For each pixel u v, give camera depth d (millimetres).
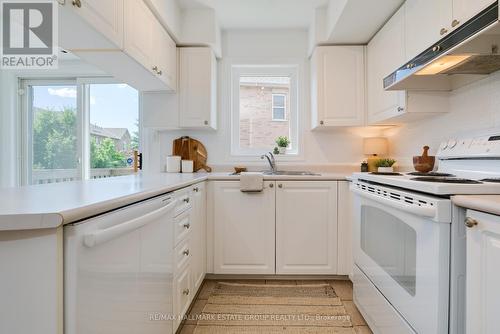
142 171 2875
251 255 2244
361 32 2312
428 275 998
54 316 631
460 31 1095
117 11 1494
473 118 1617
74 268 656
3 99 2959
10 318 627
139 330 982
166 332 1250
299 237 2234
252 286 2178
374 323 1509
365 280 1644
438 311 945
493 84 1483
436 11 1531
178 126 2545
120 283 857
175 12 2334
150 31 1931
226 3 2391
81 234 676
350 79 2498
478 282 822
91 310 715
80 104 2965
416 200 1062
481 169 1444
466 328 873
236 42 2832
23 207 666
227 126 2840
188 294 1659
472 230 848
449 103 1824
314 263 2238
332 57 2500
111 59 1708
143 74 2004
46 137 3061
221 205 2242
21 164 3041
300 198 2229
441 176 1507
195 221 1859
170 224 1305
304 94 2811
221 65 2840
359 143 2785
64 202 741
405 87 1794
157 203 1144
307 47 2812
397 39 1967
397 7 1968
